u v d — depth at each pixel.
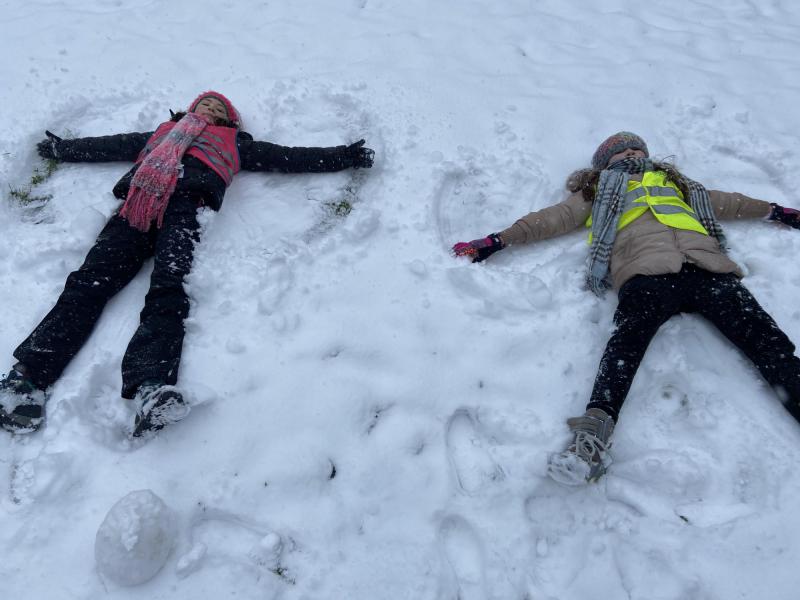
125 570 1.66
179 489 1.88
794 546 1.82
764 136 3.06
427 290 2.33
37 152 2.91
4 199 2.70
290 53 3.44
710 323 2.31
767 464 1.98
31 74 3.22
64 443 1.94
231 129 2.73
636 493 1.96
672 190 2.49
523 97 3.20
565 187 2.81
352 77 3.25
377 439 2.02
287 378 2.08
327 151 2.75
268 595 1.75
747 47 3.64
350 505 1.91
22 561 1.74
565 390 2.14
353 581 1.78
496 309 2.27
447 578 1.81
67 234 2.49
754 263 2.49
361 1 3.88
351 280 2.34
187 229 2.38
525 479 1.96
